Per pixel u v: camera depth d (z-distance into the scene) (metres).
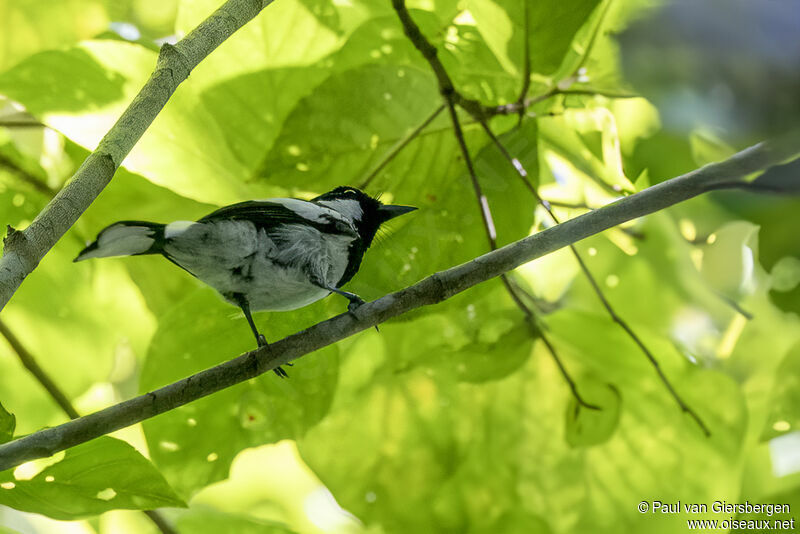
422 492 10.00
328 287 8.04
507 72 8.60
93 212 9.83
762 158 5.95
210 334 8.84
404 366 9.90
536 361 10.00
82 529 11.50
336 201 8.67
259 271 7.84
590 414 9.71
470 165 8.53
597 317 9.84
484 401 10.12
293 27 8.95
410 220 8.91
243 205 7.88
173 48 6.52
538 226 9.75
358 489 9.98
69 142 9.92
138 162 8.73
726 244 11.91
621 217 6.68
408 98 8.59
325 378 8.98
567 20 8.07
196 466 8.70
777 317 12.22
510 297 9.91
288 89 9.01
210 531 9.49
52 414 10.52
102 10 10.39
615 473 10.09
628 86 7.98
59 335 10.59
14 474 6.46
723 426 9.80
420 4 8.90
